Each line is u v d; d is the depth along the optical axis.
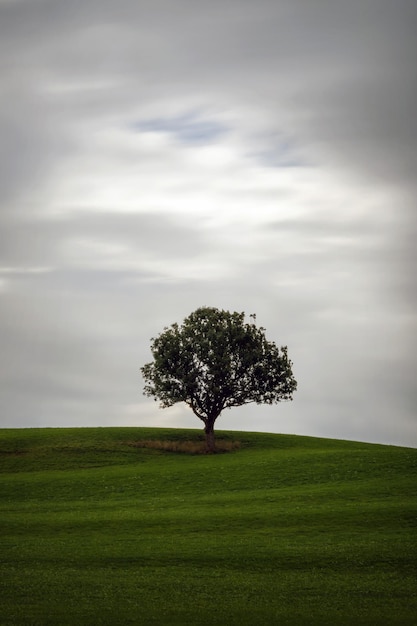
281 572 43.03
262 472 77.25
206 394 98.00
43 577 41.16
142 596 38.19
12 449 96.00
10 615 34.50
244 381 100.38
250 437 108.31
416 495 63.47
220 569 43.50
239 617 35.28
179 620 34.72
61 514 60.38
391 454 83.88
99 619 34.44
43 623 33.53
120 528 53.72
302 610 36.34
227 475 76.69
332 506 59.44
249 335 101.25
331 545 48.03
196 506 62.03
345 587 40.12
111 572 42.62
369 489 66.44
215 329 100.88
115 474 79.50
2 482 76.75
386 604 37.34
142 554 46.25
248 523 54.31
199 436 106.94
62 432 107.88
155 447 97.94
